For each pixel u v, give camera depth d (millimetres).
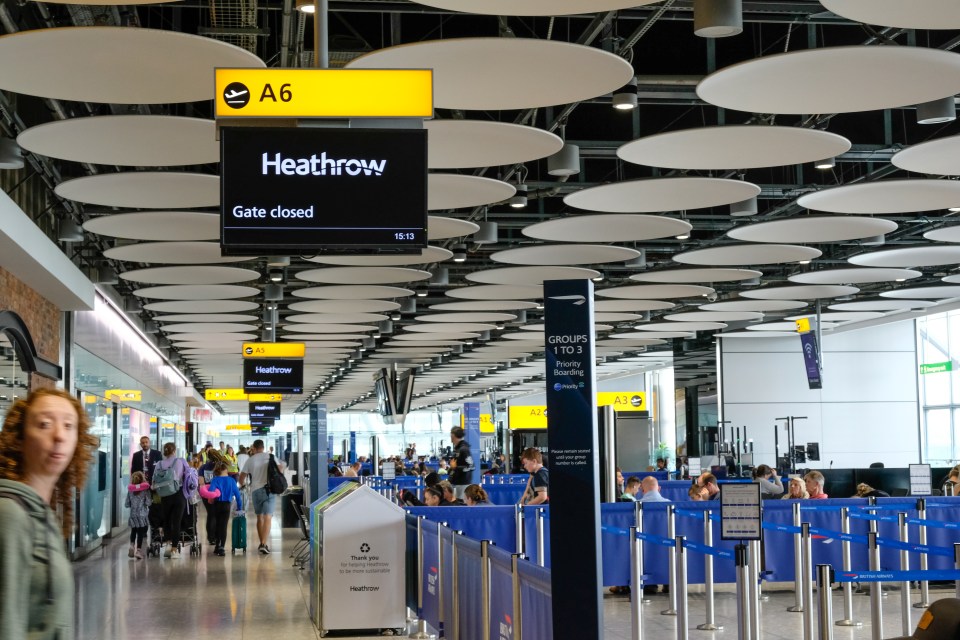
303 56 11461
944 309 31375
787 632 11820
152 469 24062
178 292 23641
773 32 12703
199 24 11336
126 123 10594
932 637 5371
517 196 16984
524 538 14102
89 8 10445
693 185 13438
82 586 16734
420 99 7766
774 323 34250
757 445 37844
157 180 12984
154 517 21625
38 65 8789
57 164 16203
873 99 9797
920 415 37531
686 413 40344
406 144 7762
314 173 7707
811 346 30641
